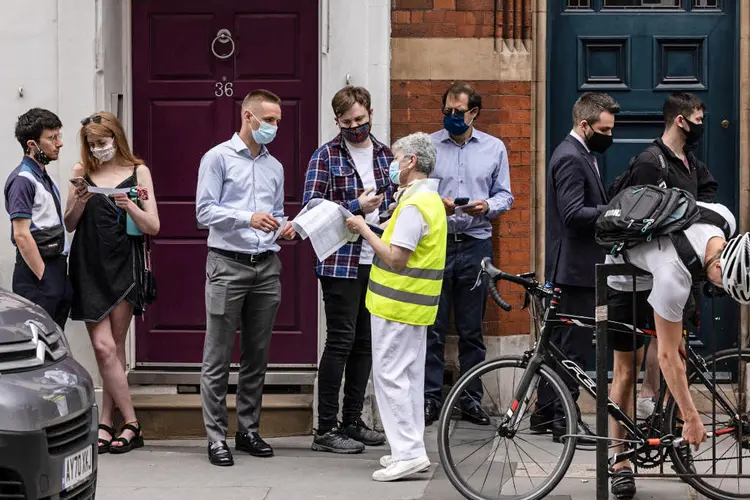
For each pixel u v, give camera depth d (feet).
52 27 30.81
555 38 32.76
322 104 31.04
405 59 31.86
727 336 32.32
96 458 21.04
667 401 23.75
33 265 27.61
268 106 27.50
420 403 26.30
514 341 32.19
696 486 23.82
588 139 28.91
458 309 30.96
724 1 32.50
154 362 32.50
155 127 32.45
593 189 28.91
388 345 25.84
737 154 32.24
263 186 28.09
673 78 32.71
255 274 27.89
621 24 32.68
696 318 24.40
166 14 32.37
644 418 24.34
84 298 28.66
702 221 22.65
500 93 31.91
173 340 32.45
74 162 30.83
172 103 32.45
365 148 28.86
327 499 24.57
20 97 30.89
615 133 32.89
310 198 28.35
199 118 32.42
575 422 23.73
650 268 22.47
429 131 31.86
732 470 24.76
